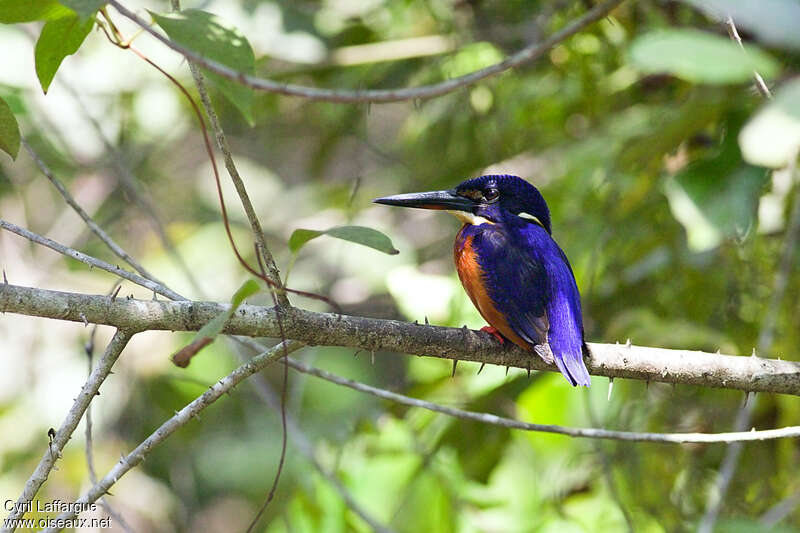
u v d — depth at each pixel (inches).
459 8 476.7
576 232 425.4
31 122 493.7
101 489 225.0
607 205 396.5
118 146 509.7
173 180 568.1
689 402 413.1
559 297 289.6
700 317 405.7
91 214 512.7
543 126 467.8
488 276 293.9
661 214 402.9
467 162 469.4
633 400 416.5
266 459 522.3
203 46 173.6
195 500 511.5
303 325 233.3
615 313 420.8
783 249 349.1
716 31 319.9
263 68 508.1
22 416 472.7
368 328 243.1
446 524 404.8
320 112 518.6
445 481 409.4
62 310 218.1
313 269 515.5
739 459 394.6
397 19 494.0
